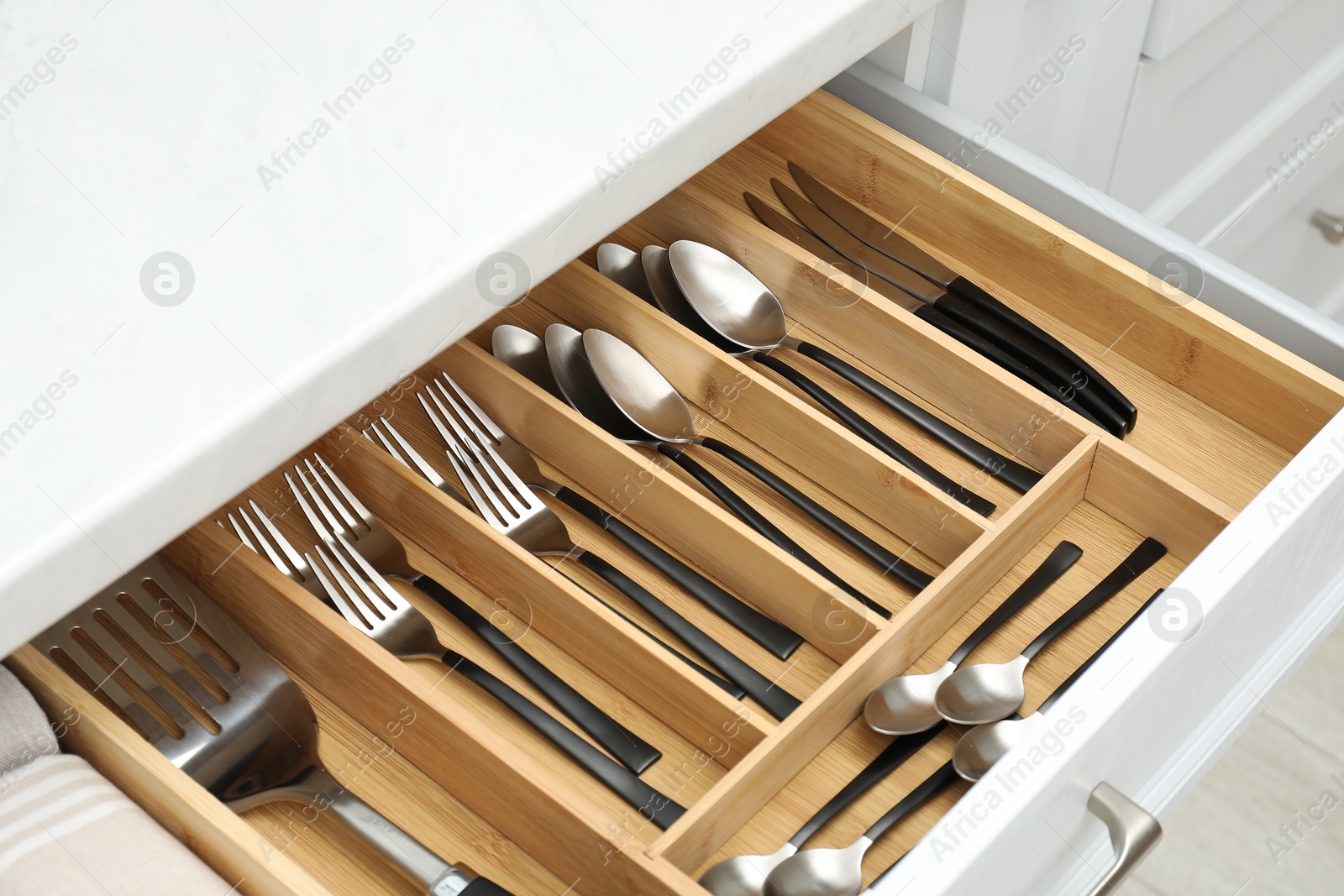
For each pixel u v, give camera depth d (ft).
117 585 2.23
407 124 2.13
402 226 2.00
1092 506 2.49
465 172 2.07
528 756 2.02
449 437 2.54
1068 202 2.71
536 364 2.67
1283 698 4.68
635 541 2.42
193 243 1.97
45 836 1.77
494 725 2.20
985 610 2.37
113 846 1.78
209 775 2.08
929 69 3.06
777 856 2.03
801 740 2.09
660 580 2.41
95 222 2.00
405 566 2.39
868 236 2.85
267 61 2.23
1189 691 2.24
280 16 2.30
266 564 2.12
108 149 2.10
